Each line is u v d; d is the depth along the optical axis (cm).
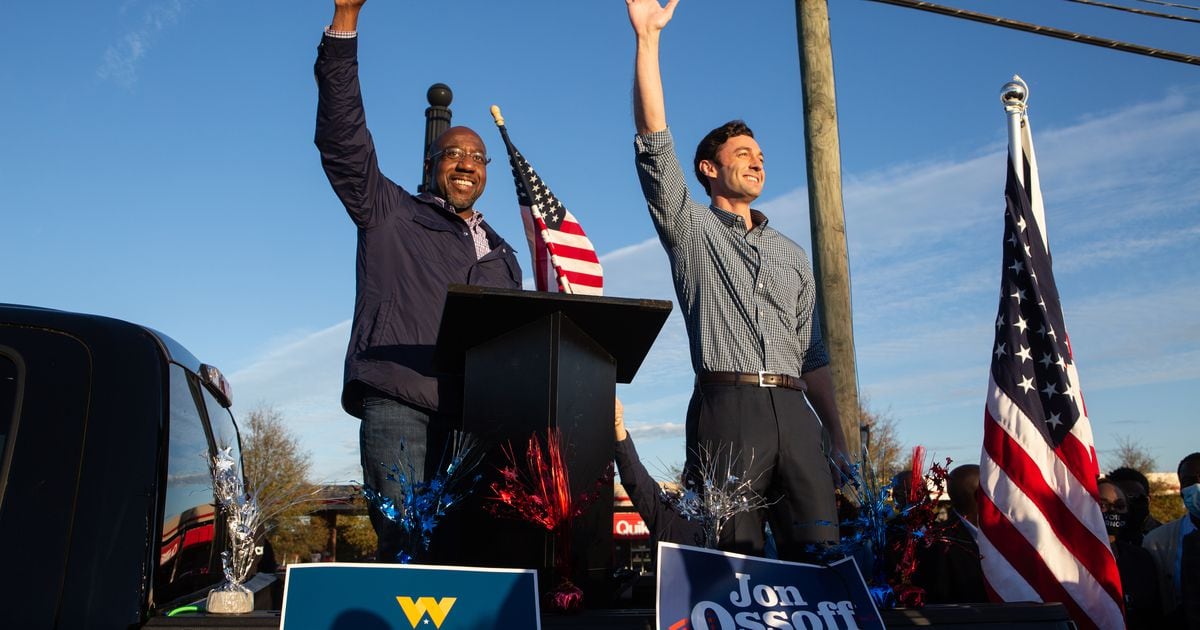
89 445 202
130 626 192
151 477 205
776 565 228
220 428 286
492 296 229
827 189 721
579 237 411
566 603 225
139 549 198
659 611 209
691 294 328
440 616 202
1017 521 377
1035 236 424
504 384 249
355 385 317
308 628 194
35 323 211
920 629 222
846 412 675
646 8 324
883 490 271
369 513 307
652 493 398
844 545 264
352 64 307
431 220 340
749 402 309
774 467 310
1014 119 443
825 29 756
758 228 339
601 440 253
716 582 219
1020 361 402
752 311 319
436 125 720
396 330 315
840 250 711
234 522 231
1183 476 575
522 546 238
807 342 350
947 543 371
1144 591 545
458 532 273
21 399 203
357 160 316
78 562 193
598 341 259
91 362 210
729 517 270
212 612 220
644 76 319
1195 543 514
